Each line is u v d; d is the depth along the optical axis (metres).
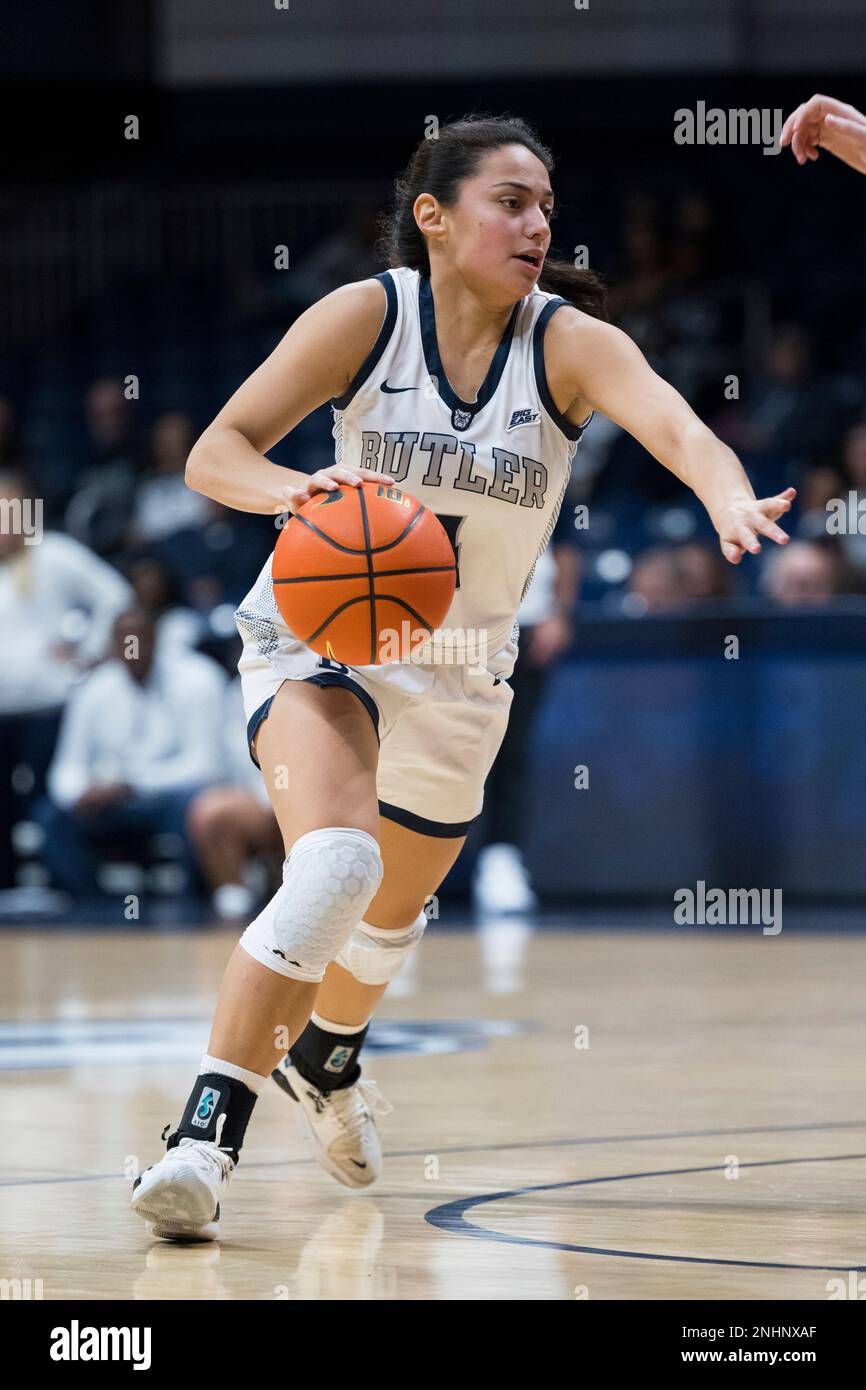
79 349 15.41
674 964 7.08
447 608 2.58
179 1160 2.48
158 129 15.84
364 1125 2.96
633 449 11.62
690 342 12.80
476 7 15.14
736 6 14.70
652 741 9.36
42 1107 3.78
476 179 2.68
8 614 10.40
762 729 9.13
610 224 14.30
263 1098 4.14
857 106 14.61
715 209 14.06
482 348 2.74
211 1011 5.70
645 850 9.38
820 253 13.83
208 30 15.67
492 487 2.72
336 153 15.57
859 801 8.96
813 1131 3.39
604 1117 3.59
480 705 2.87
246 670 2.79
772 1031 5.02
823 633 9.01
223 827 9.91
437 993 6.11
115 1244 2.47
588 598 10.78
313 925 2.52
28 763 10.52
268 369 2.70
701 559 9.73
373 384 2.72
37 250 15.98
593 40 14.97
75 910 10.13
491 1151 3.22
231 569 11.49
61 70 15.86
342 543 2.50
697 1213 2.63
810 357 12.77
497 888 9.66
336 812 2.56
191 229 15.73
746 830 9.18
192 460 2.66
